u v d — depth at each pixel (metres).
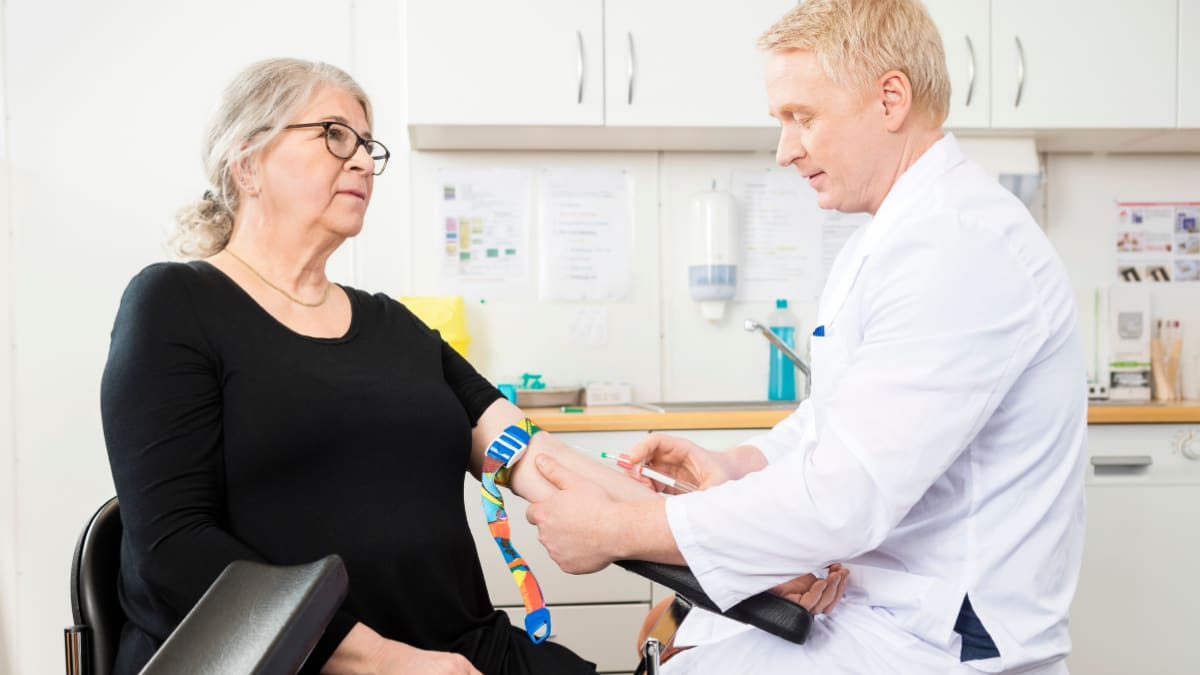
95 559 1.05
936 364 0.95
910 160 1.12
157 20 2.60
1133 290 2.68
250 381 1.02
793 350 2.76
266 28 2.63
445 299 2.57
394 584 1.07
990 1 2.50
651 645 1.01
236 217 1.16
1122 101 2.52
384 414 1.09
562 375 2.74
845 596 1.11
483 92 2.38
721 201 2.69
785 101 1.12
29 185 2.57
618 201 2.74
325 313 1.17
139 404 0.96
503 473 1.31
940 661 1.01
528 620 1.13
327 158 1.12
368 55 2.66
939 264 0.98
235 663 0.71
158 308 1.00
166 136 2.60
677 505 1.00
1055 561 1.04
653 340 2.76
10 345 2.57
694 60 2.43
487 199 2.70
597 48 2.41
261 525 1.02
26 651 2.57
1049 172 2.83
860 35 1.07
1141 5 2.52
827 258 2.79
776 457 1.42
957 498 1.03
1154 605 2.27
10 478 2.57
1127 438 2.28
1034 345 0.99
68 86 2.57
